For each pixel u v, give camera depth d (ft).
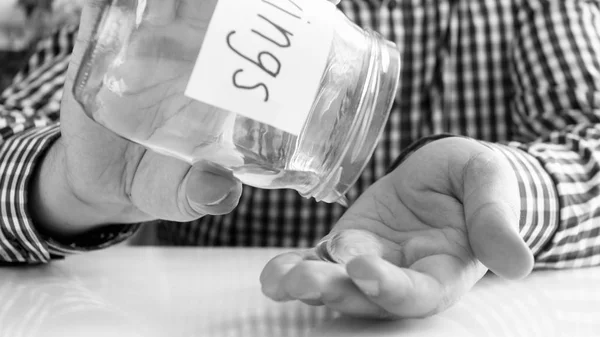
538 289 1.48
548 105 2.52
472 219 1.20
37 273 1.63
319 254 1.28
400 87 2.68
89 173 1.56
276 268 1.18
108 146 1.53
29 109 2.16
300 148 1.32
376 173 2.65
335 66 1.30
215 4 1.21
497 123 2.71
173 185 1.40
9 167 1.68
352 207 1.44
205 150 1.27
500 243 1.15
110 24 1.25
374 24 2.68
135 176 1.52
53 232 1.74
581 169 1.78
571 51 2.56
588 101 2.43
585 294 1.44
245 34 1.19
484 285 1.50
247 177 1.34
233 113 1.23
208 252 1.90
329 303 1.17
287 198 2.58
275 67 1.20
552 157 1.78
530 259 1.15
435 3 2.68
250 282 1.52
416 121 2.68
